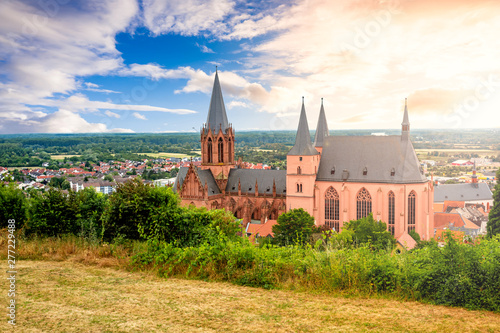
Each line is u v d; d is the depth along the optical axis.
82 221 35.62
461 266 22.27
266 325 18.42
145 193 34.41
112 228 34.06
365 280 24.16
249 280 25.22
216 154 121.38
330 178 107.00
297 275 25.69
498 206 96.56
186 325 18.03
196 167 114.69
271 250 27.66
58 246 32.12
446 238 23.36
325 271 24.69
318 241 28.05
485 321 19.78
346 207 105.19
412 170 101.00
